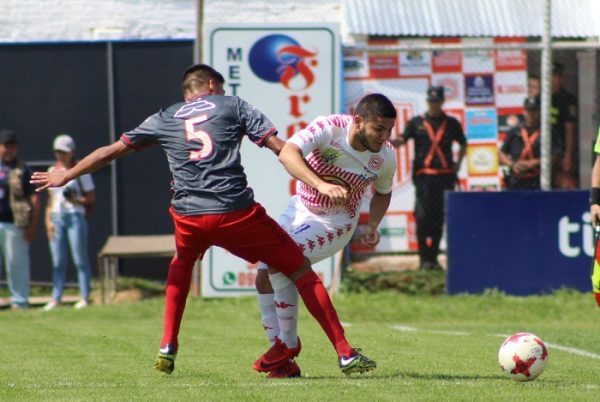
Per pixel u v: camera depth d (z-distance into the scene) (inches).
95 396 661.3
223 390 685.3
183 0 2037.4
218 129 743.1
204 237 745.6
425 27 1768.0
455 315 1535.4
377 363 896.9
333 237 790.5
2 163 1642.5
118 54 1868.8
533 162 1659.7
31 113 1870.1
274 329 810.2
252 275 1646.2
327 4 2027.6
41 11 2027.6
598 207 821.2
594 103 1685.5
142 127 758.5
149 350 1032.8
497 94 1679.4
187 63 1867.6
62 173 753.0
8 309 1676.9
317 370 853.2
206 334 1243.8
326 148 757.3
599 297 819.4
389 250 1665.8
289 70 1619.1
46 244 1875.0
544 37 1599.4
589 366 889.5
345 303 1577.3
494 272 1601.9
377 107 740.7
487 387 698.2
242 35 1612.9
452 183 1656.0
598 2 1797.5
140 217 1857.8
